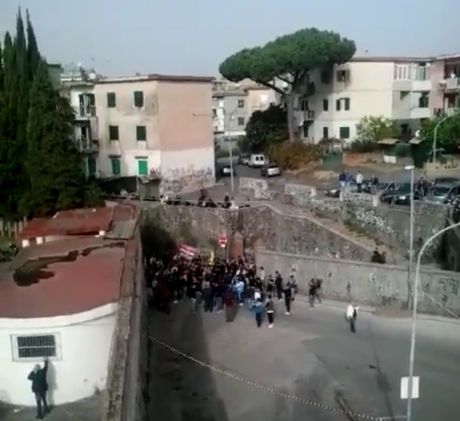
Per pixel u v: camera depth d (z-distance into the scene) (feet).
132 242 88.28
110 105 172.86
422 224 118.01
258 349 85.61
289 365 79.77
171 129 170.19
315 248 127.03
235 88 311.27
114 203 124.57
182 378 76.43
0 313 57.11
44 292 63.46
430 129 188.65
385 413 66.18
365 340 87.30
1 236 116.67
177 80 169.89
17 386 56.80
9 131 115.03
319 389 72.59
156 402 69.62
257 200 150.71
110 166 175.52
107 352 58.85
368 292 101.14
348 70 210.18
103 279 67.87
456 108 187.93
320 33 206.39
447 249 112.68
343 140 211.61
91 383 58.13
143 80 165.78
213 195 163.32
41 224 99.96
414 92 215.51
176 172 172.55
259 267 114.62
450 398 68.74
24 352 56.34
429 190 133.08
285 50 198.90
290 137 217.56
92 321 57.41
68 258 79.20
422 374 75.36
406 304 97.50
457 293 92.38
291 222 131.03
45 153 111.65
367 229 126.82
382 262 112.16
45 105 111.86
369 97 212.02
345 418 65.41
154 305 103.55
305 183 175.42
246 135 247.09
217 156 253.85
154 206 140.46
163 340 90.12
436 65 215.10
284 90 229.04
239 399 70.38
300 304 104.27
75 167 115.34
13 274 71.10
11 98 116.88
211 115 180.86
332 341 87.45
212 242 135.33
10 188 115.34
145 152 170.09
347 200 131.64
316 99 218.18
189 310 103.24
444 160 182.50
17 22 122.31
